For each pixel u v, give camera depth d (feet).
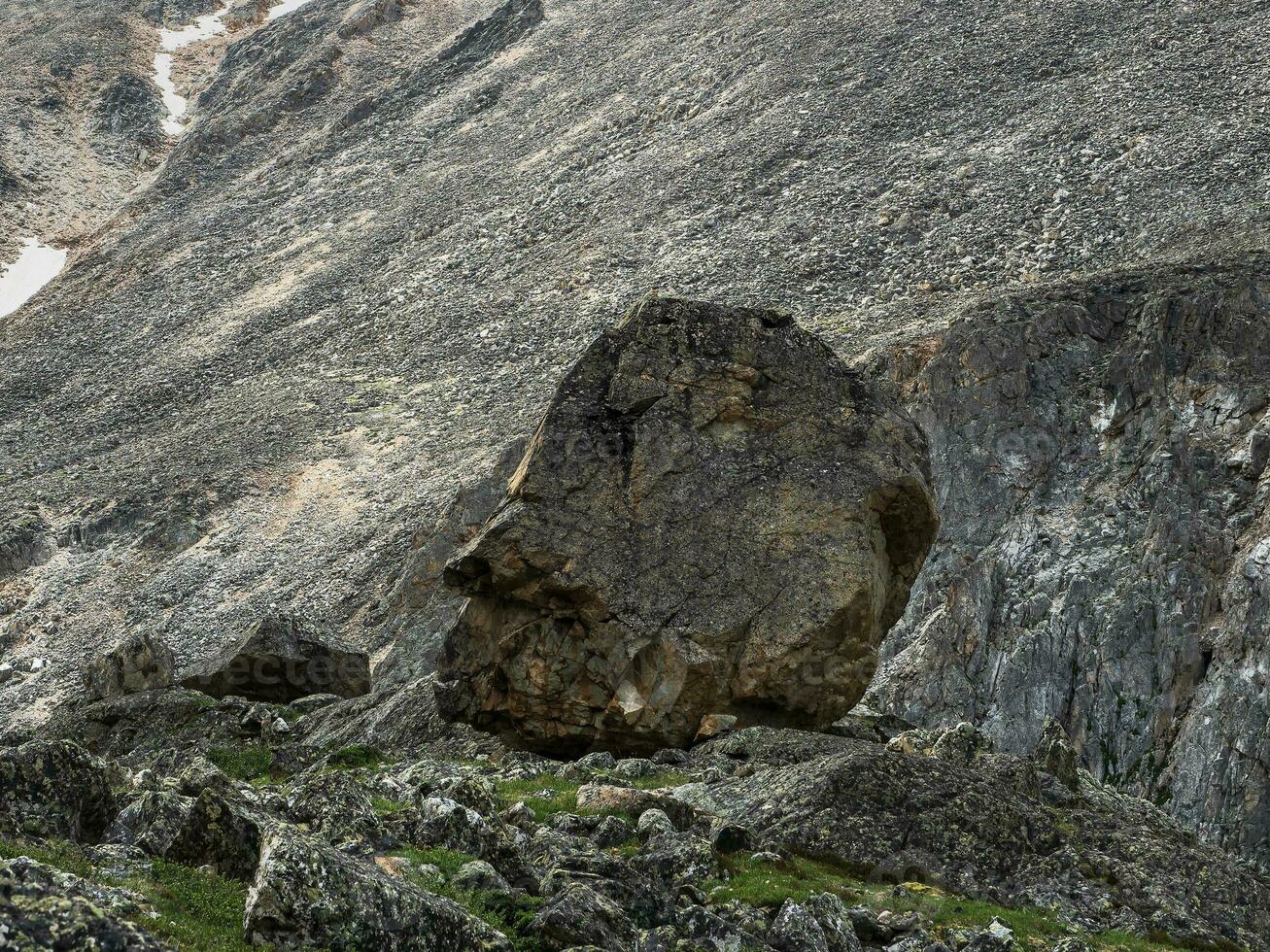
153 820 41.91
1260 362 183.52
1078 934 47.19
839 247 345.31
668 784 59.00
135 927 28.30
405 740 75.92
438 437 322.96
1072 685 159.74
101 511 320.29
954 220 338.95
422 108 615.57
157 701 91.09
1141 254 289.74
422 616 190.08
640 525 66.95
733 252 365.20
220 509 310.24
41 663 270.26
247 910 33.65
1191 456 175.11
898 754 55.21
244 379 401.08
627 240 399.24
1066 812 56.59
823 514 67.41
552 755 68.23
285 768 70.69
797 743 62.49
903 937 43.06
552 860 44.45
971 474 190.70
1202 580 159.74
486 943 35.78
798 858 50.06
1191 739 147.74
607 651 65.82
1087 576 167.43
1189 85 358.43
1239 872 54.85
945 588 181.37
